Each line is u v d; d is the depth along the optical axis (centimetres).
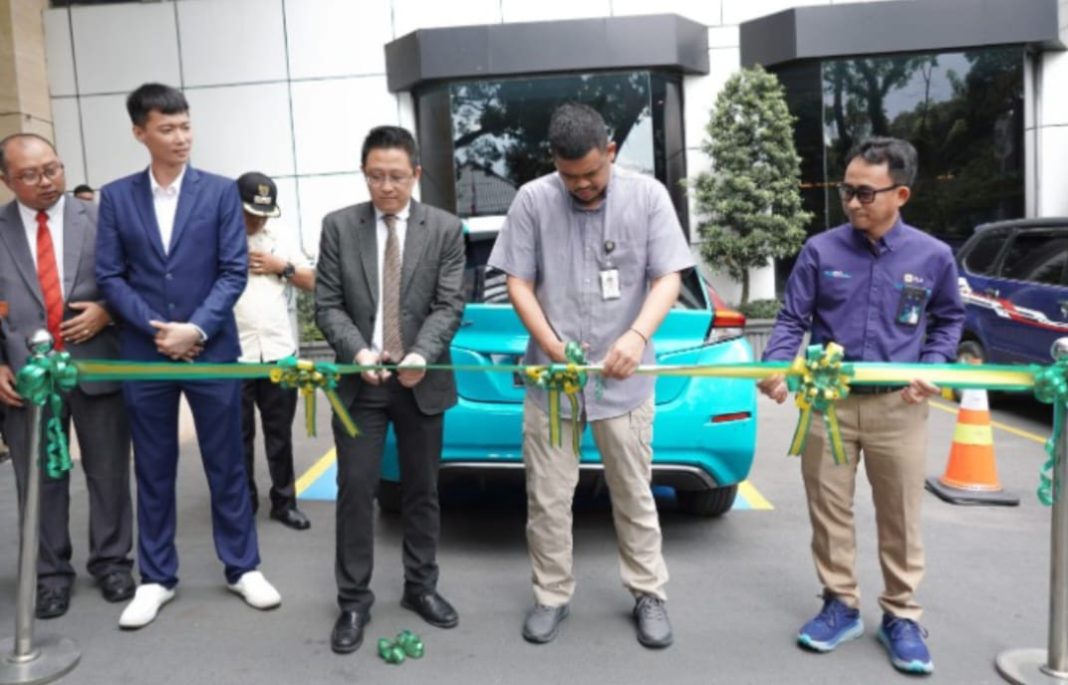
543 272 284
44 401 269
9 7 881
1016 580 341
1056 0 898
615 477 290
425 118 930
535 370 262
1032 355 624
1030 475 497
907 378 251
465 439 347
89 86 942
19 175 306
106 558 335
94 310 318
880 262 269
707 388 349
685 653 283
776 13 912
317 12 935
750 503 448
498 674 271
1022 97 927
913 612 278
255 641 295
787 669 271
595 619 310
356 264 294
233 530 326
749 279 939
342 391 288
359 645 290
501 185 916
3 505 468
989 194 943
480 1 930
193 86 944
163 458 312
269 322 416
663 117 927
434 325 288
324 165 948
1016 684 258
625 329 282
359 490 288
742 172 877
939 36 902
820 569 289
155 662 281
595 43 883
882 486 273
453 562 368
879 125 929
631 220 276
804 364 254
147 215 302
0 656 280
